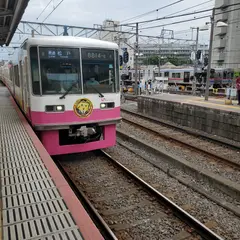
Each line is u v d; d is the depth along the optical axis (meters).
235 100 14.55
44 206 3.03
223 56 40.44
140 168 6.81
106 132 7.13
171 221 4.38
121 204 4.94
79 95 6.40
